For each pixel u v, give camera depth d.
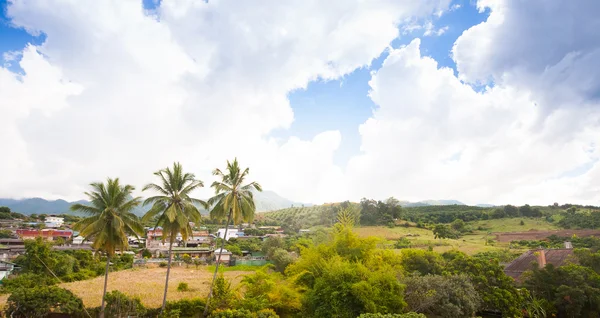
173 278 70.50
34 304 35.06
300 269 47.16
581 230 103.88
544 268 46.84
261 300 40.88
